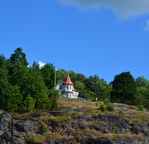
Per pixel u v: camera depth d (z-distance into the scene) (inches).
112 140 3791.8
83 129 4001.0
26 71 4714.6
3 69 4618.6
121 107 5049.2
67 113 4249.5
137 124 4227.4
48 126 4008.4
